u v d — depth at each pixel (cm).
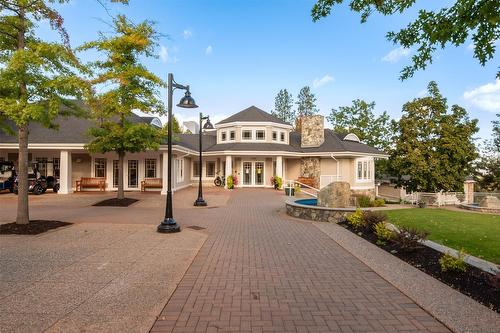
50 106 890
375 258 696
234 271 600
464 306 446
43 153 2433
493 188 3062
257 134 2986
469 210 1997
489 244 852
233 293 492
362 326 391
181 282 539
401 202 2412
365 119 4062
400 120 2555
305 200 1622
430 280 554
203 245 809
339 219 1190
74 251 722
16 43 966
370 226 968
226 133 3086
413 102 2512
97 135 1595
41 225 969
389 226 916
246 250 762
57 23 864
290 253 738
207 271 599
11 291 484
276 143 3023
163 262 644
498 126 3005
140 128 1548
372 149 3067
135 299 459
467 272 559
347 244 829
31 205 1620
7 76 869
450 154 2447
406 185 2620
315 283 541
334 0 510
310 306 448
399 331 381
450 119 2423
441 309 436
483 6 348
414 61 466
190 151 2478
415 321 406
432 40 412
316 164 2872
